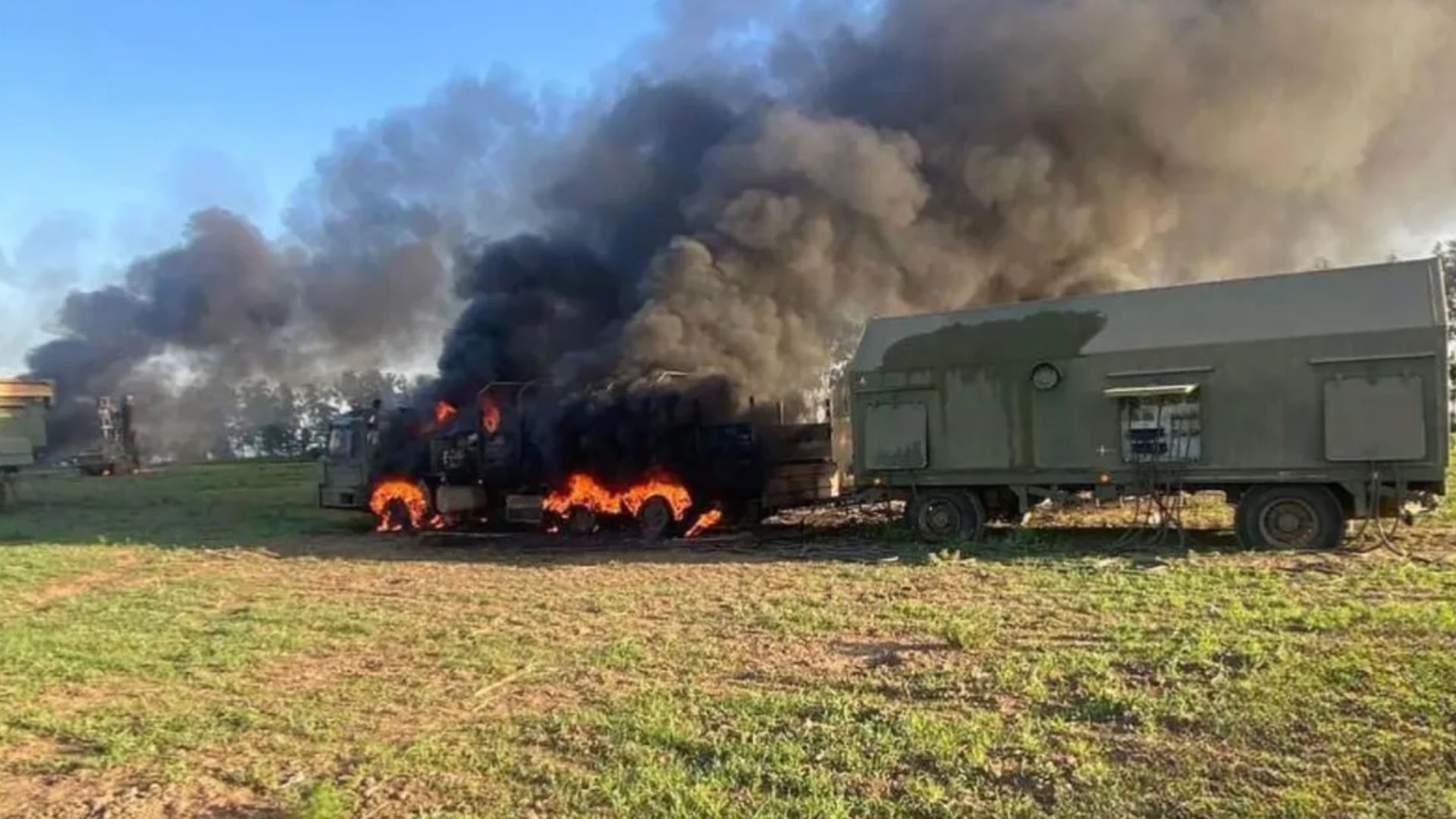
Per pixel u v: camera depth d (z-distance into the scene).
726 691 6.55
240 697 7.08
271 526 20.73
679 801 4.66
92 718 6.65
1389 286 11.64
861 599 9.65
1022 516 13.83
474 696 6.84
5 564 14.98
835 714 5.85
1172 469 12.51
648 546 15.68
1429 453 11.14
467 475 19.69
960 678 6.48
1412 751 4.68
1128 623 7.81
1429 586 8.95
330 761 5.61
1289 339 11.84
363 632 9.18
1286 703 5.45
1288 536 12.01
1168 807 4.31
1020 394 13.52
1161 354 12.59
